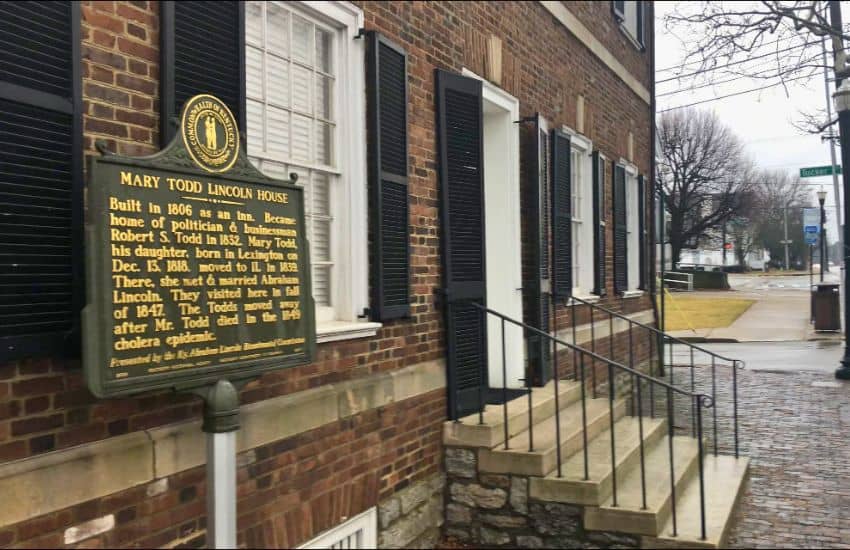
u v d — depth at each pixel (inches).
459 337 227.3
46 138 109.8
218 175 123.4
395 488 191.6
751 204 1181.1
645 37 495.8
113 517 118.3
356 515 176.4
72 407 113.7
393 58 198.5
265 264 131.0
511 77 275.6
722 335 666.2
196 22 135.6
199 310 118.3
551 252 304.8
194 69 134.8
